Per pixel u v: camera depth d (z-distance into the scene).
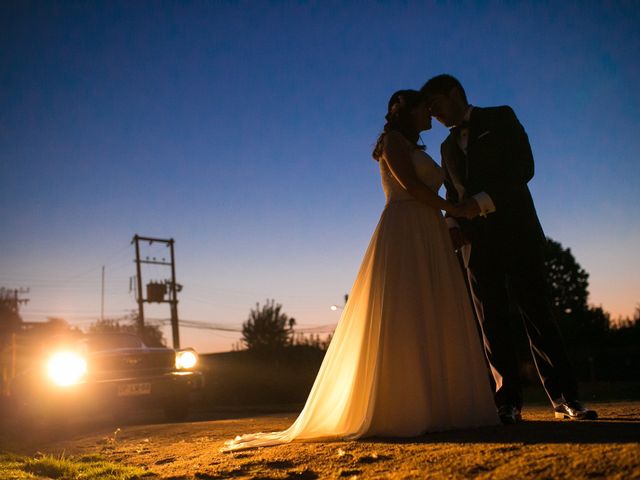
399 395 3.82
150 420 10.46
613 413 4.78
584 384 26.28
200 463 3.95
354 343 4.12
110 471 4.32
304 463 3.39
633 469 2.39
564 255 44.56
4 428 9.84
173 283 36.09
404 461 3.10
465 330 4.13
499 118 4.53
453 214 4.23
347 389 4.07
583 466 2.53
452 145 4.75
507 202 4.49
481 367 4.10
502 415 4.13
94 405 9.88
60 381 9.70
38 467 4.80
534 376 22.97
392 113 4.34
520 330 20.20
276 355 24.81
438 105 4.62
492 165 4.51
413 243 4.12
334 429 4.05
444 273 4.18
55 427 9.77
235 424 7.21
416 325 3.94
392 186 4.28
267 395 21.41
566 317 41.34
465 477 2.67
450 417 3.93
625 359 34.91
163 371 10.16
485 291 4.54
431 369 3.95
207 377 22.30
